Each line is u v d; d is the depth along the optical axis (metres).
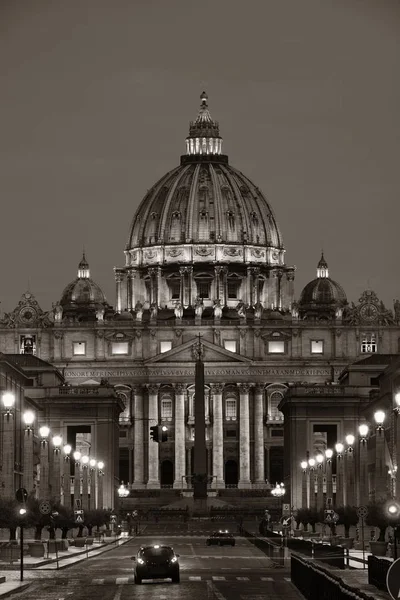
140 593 143.75
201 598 136.38
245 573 181.62
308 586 131.50
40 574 176.88
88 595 141.00
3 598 136.88
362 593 97.19
